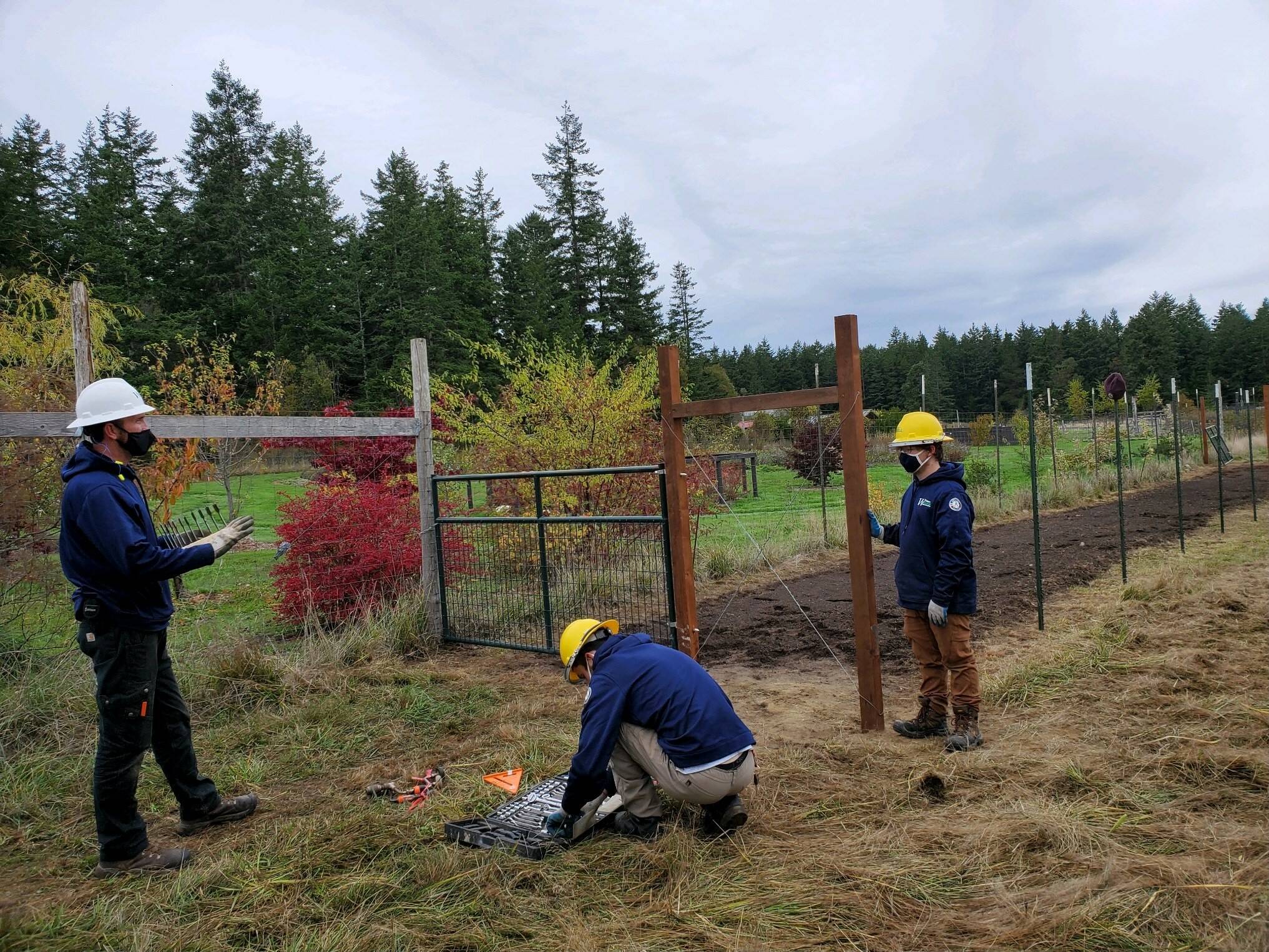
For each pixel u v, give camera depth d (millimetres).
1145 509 15500
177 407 15391
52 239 38719
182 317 37312
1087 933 2672
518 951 2814
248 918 3066
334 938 2889
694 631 5562
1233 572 9000
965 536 4422
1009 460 25016
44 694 5301
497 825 3688
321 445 10727
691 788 3447
